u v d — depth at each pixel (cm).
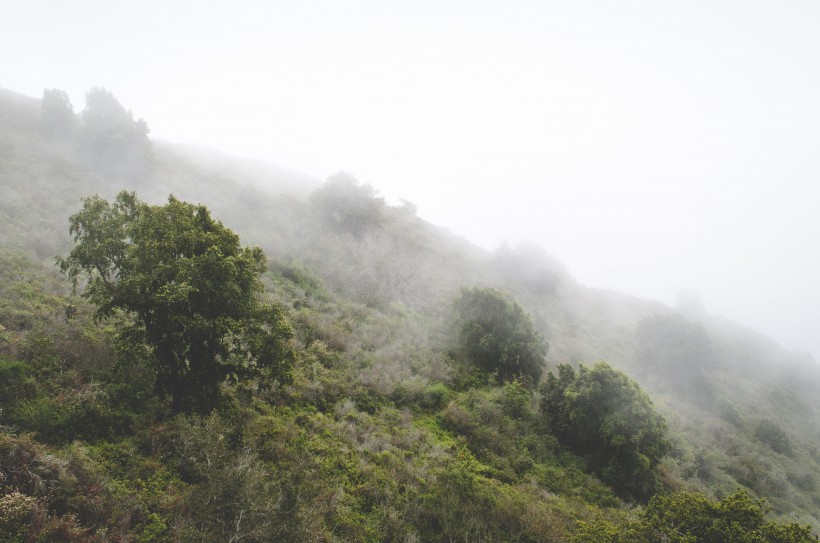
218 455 849
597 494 1469
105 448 872
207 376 1070
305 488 910
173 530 727
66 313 1256
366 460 1181
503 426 1688
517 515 1090
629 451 1592
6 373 875
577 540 933
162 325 978
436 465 1280
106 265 1051
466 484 1120
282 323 1108
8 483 675
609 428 1614
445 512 1025
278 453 1037
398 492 1098
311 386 1414
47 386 950
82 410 905
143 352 1001
